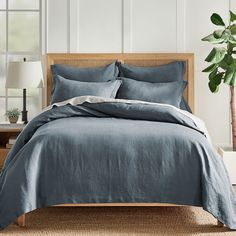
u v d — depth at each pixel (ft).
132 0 21.68
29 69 20.29
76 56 21.39
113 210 15.87
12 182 13.85
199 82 21.72
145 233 13.64
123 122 15.46
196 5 21.63
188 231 13.82
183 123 15.72
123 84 19.90
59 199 13.98
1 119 22.50
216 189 13.85
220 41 19.69
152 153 14.10
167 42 21.74
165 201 14.03
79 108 16.49
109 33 21.74
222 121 21.83
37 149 14.14
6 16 22.21
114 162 14.06
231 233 13.66
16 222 14.57
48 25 21.77
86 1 21.72
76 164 14.06
